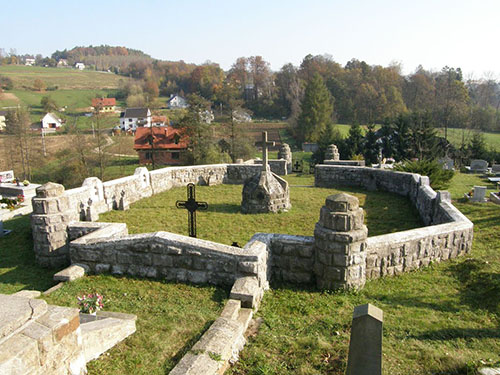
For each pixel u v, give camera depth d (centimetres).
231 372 406
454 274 685
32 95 8131
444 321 528
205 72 8738
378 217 1134
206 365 379
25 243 966
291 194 1459
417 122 3572
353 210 604
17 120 3659
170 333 461
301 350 444
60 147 4269
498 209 1145
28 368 271
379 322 341
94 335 402
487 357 439
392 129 3644
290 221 1076
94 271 670
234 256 585
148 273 639
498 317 538
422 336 489
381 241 663
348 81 7194
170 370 390
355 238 596
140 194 1368
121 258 652
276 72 8469
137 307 536
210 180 1647
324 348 446
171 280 627
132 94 9062
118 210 1212
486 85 6097
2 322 273
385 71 6919
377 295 608
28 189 1589
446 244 741
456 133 4681
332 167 1634
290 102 7181
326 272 616
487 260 732
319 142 3928
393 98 6103
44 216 781
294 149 4903
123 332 447
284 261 663
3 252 905
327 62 8394
